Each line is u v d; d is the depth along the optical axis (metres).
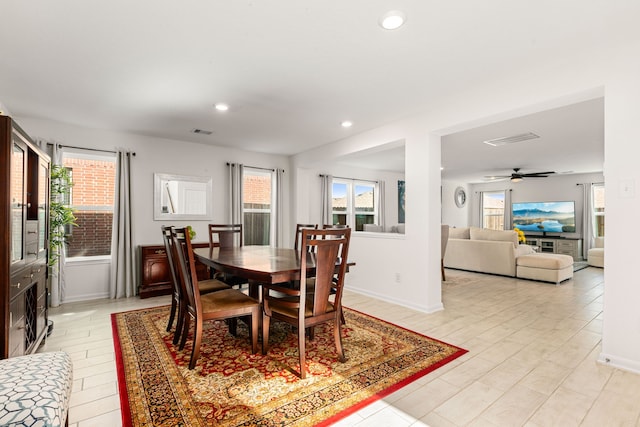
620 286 2.27
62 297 4.08
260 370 2.24
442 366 2.32
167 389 1.99
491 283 5.35
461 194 10.41
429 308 3.64
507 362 2.38
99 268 4.41
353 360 2.40
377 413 1.76
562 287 5.06
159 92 3.12
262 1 1.80
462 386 2.04
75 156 4.39
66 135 4.17
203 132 4.57
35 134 3.95
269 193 6.30
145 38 2.19
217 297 2.59
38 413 1.09
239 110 3.63
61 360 1.46
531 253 6.25
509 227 9.84
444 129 3.47
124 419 1.69
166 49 2.33
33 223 2.39
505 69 2.64
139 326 3.17
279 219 6.09
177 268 2.69
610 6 1.83
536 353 2.55
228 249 3.84
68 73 2.71
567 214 8.71
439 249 3.77
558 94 2.53
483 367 2.30
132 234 4.52
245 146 5.45
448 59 2.47
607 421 1.68
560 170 7.90
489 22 2.00
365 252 4.53
